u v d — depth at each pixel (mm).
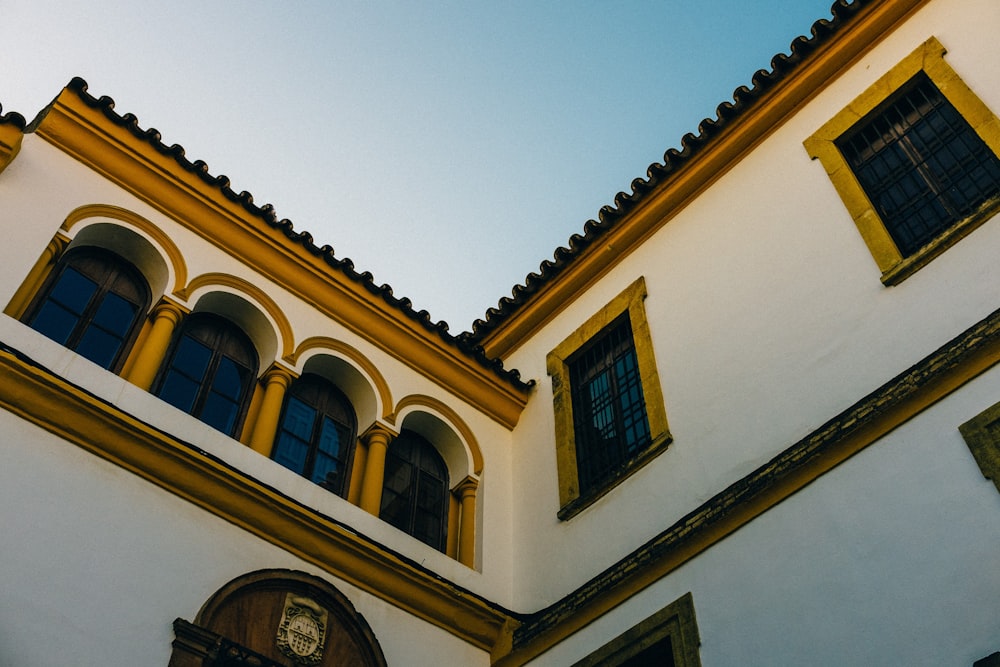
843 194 9547
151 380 8758
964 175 8844
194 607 7602
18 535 6980
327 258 10828
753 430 8875
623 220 11977
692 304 10523
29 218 8742
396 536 9617
